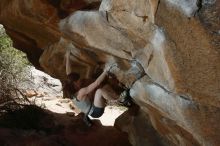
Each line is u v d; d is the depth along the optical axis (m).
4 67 9.09
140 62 3.72
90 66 5.06
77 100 4.67
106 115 9.66
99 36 4.04
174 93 3.11
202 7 2.50
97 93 4.48
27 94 10.07
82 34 4.29
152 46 3.21
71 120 8.50
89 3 4.35
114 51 4.08
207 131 2.99
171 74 2.95
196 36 2.60
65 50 5.49
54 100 10.27
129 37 3.64
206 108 2.89
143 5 3.04
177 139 3.85
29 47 6.89
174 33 2.76
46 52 6.14
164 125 3.88
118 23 3.55
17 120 7.93
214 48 2.52
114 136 7.34
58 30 5.24
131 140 5.30
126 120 5.56
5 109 8.30
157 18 2.89
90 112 4.58
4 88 8.67
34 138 7.12
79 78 5.13
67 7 4.68
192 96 2.92
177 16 2.68
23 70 9.86
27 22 5.80
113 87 4.50
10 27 6.61
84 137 7.42
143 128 4.96
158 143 4.65
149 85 3.55
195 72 2.75
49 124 8.03
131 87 4.15
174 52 2.81
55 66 6.01
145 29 3.21
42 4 4.86
